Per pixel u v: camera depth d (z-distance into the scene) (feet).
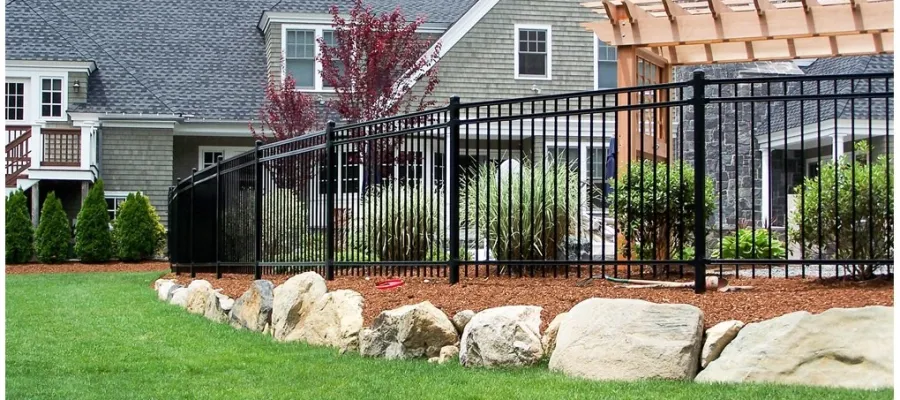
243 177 38.06
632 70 35.50
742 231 32.30
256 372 20.66
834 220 24.76
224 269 42.04
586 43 76.18
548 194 29.58
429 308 21.43
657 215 28.32
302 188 32.55
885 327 17.25
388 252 31.91
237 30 84.48
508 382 18.04
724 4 34.37
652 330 18.37
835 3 34.01
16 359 22.72
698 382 17.57
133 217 68.03
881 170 24.45
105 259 67.51
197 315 31.83
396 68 70.49
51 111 75.92
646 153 36.83
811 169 72.79
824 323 17.47
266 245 35.65
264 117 68.13
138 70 79.97
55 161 70.03
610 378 18.08
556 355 19.17
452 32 74.43
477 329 19.94
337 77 64.39
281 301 26.37
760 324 18.07
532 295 23.11
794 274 29.17
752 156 22.33
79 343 25.21
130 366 21.67
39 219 74.90
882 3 31.96
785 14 33.22
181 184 47.57
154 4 86.12
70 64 75.31
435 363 20.52
